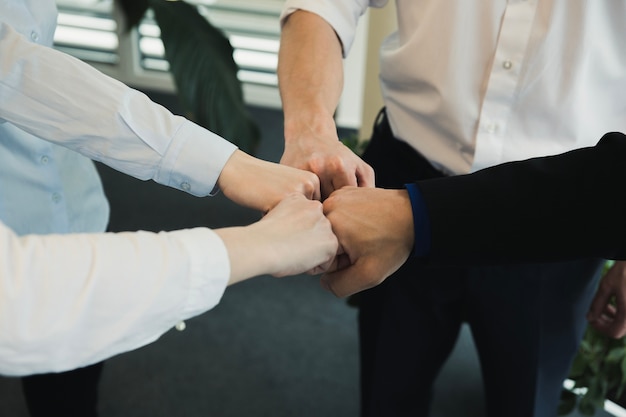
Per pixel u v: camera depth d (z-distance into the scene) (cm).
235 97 235
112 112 95
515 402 136
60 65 95
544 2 99
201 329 225
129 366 208
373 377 142
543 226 89
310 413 197
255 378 207
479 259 93
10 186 113
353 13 122
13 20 104
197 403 197
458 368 214
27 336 61
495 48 104
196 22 234
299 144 109
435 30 106
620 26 99
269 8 361
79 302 63
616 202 86
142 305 66
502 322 128
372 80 242
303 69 116
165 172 100
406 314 133
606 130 110
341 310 237
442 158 116
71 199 128
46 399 149
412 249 98
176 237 70
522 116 107
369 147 132
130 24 246
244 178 99
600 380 174
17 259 61
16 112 96
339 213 99
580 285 125
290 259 81
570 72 101
